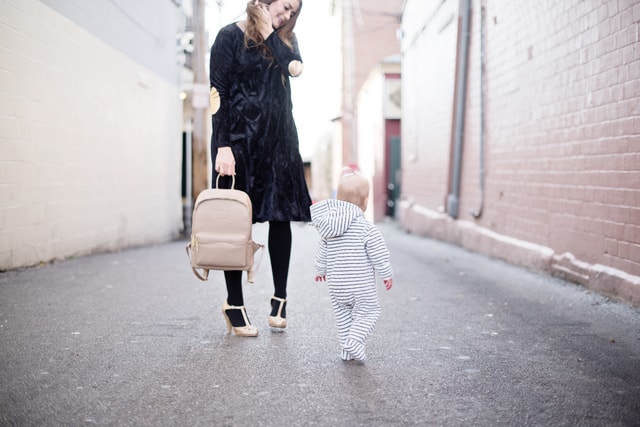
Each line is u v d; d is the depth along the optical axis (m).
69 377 3.42
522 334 4.52
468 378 3.50
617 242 5.85
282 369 3.62
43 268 7.25
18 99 6.92
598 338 4.41
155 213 12.83
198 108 15.27
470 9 11.24
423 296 6.05
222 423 2.83
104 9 9.69
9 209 6.77
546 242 7.57
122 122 10.64
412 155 16.83
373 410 3.00
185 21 16.27
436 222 13.49
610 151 5.97
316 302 5.63
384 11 26.59
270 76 4.32
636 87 5.53
